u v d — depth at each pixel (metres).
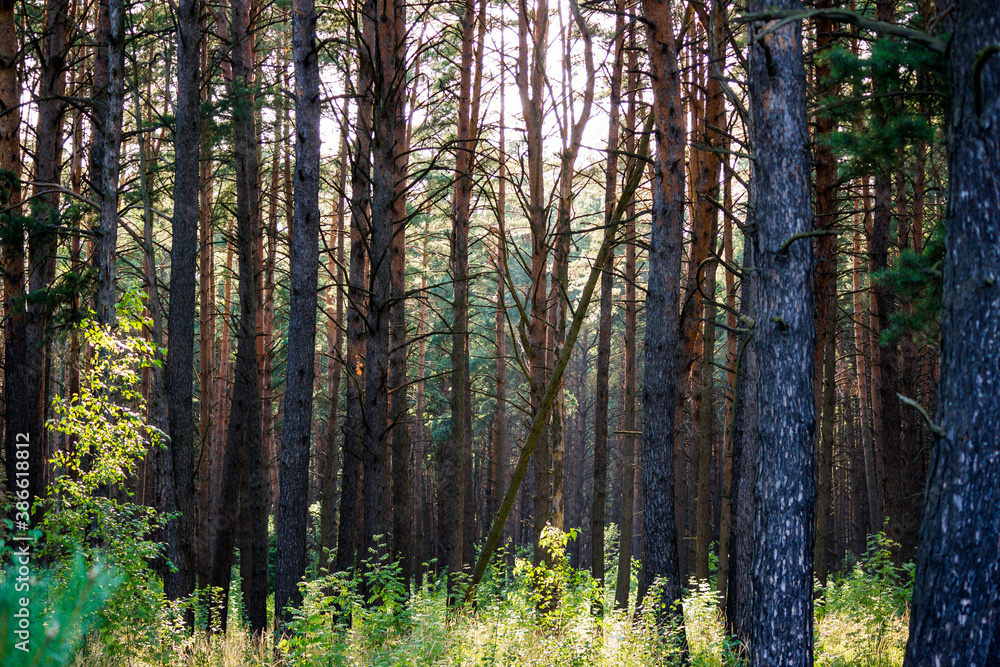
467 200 16.78
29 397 14.22
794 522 7.00
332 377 22.84
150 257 12.47
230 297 28.81
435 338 32.84
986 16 5.80
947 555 5.95
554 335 15.08
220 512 16.36
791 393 7.05
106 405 9.33
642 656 9.66
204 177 21.38
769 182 7.19
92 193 16.75
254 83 17.23
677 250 10.34
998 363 5.86
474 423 39.75
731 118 15.10
